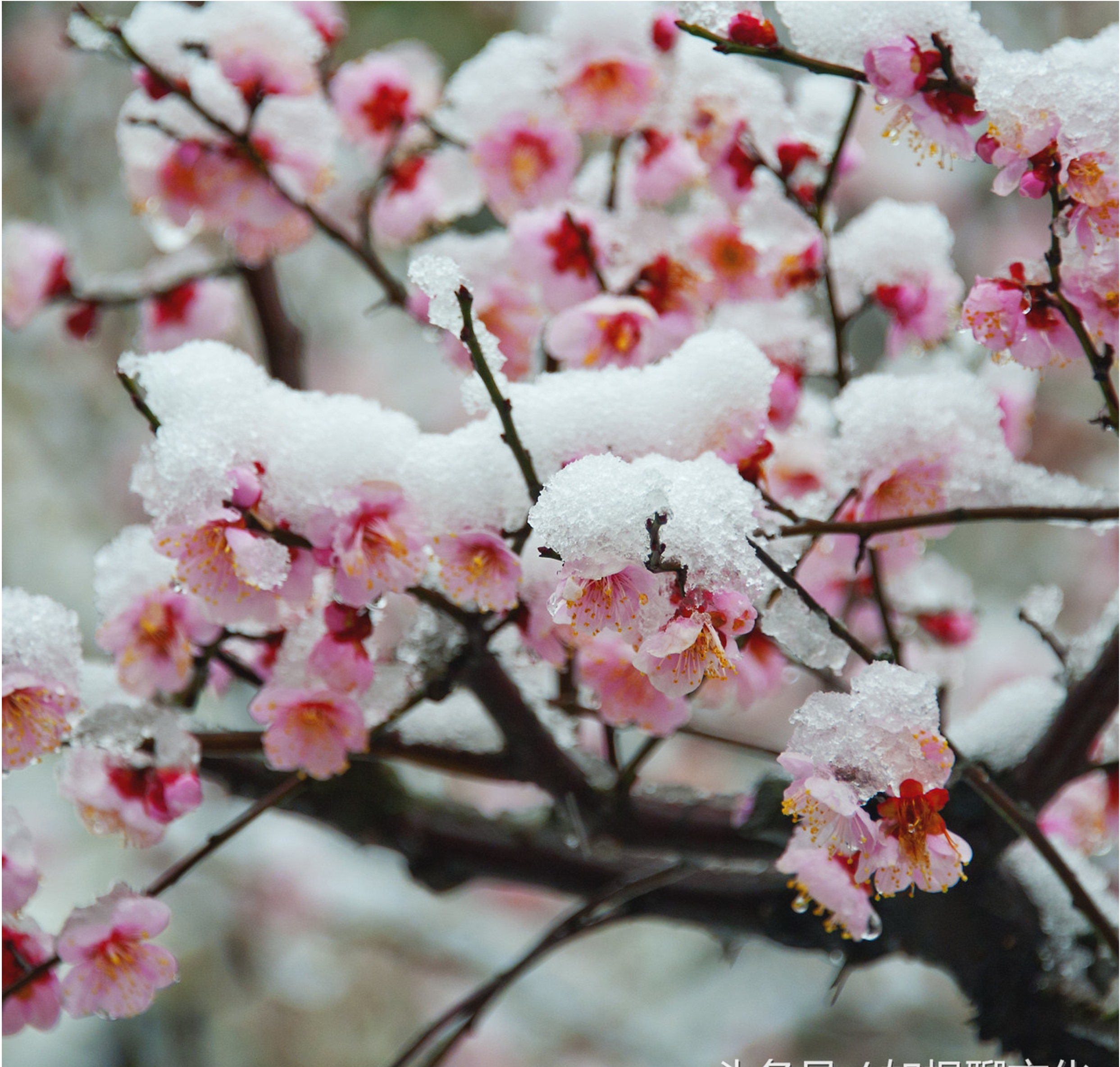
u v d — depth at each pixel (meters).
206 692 0.81
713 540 0.70
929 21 0.74
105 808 0.76
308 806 0.82
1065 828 0.83
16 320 0.88
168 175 0.85
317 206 0.89
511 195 0.83
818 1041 1.36
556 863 0.84
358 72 0.86
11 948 0.75
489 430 0.74
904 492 0.76
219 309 0.89
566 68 0.82
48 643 0.75
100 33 0.83
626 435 0.73
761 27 0.75
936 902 0.79
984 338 0.73
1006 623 1.13
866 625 0.87
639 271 0.81
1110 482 1.25
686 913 0.82
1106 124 0.72
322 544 0.73
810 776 0.69
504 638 0.79
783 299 0.82
